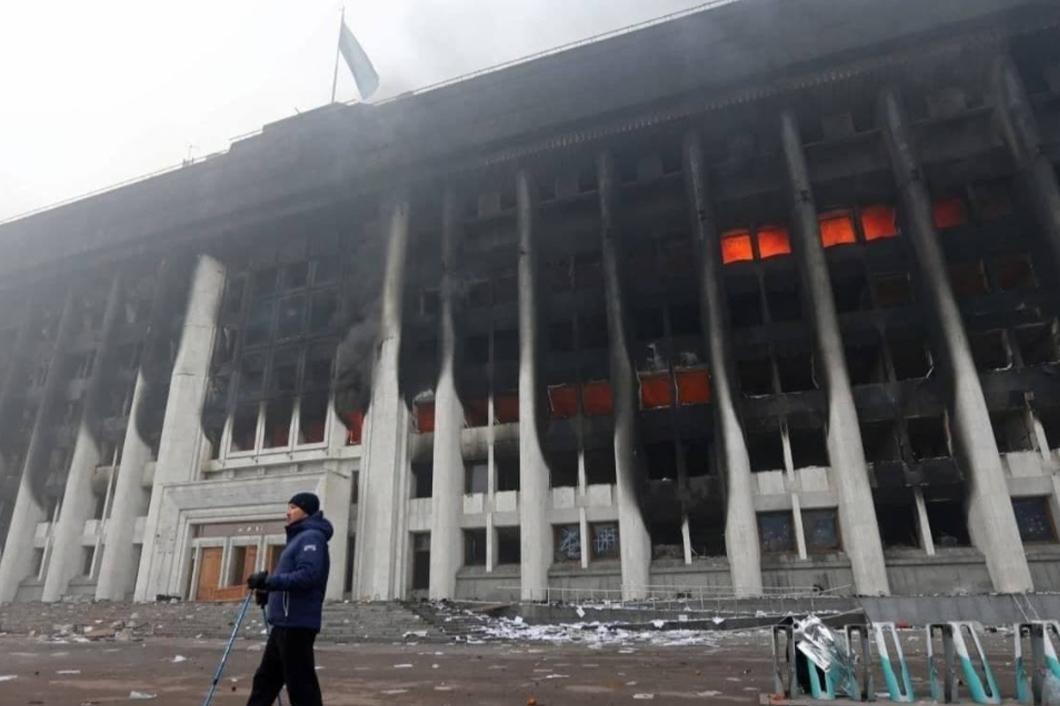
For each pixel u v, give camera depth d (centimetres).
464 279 4334
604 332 4188
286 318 4856
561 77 4184
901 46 3616
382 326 4347
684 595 3206
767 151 3981
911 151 3522
